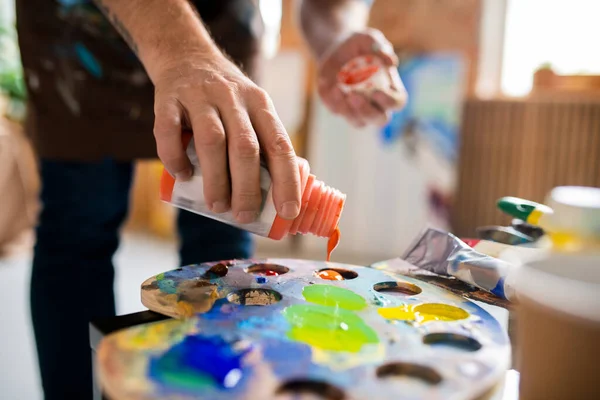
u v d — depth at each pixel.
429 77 2.00
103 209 0.80
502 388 0.33
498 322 0.38
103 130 0.79
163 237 2.38
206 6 0.80
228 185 0.40
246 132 0.39
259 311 0.38
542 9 1.96
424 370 0.31
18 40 0.79
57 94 0.78
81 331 0.76
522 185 1.95
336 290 0.44
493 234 0.57
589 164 1.86
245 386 0.28
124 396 0.26
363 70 0.69
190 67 0.43
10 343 1.28
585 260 0.32
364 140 2.10
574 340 0.28
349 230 2.16
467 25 2.00
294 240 2.25
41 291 0.75
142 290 0.41
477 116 1.99
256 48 0.88
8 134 1.99
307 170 0.44
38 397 1.05
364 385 0.28
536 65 2.01
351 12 0.85
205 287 0.42
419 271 0.52
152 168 2.45
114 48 0.78
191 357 0.30
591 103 1.83
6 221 2.00
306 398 0.27
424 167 2.05
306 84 2.15
